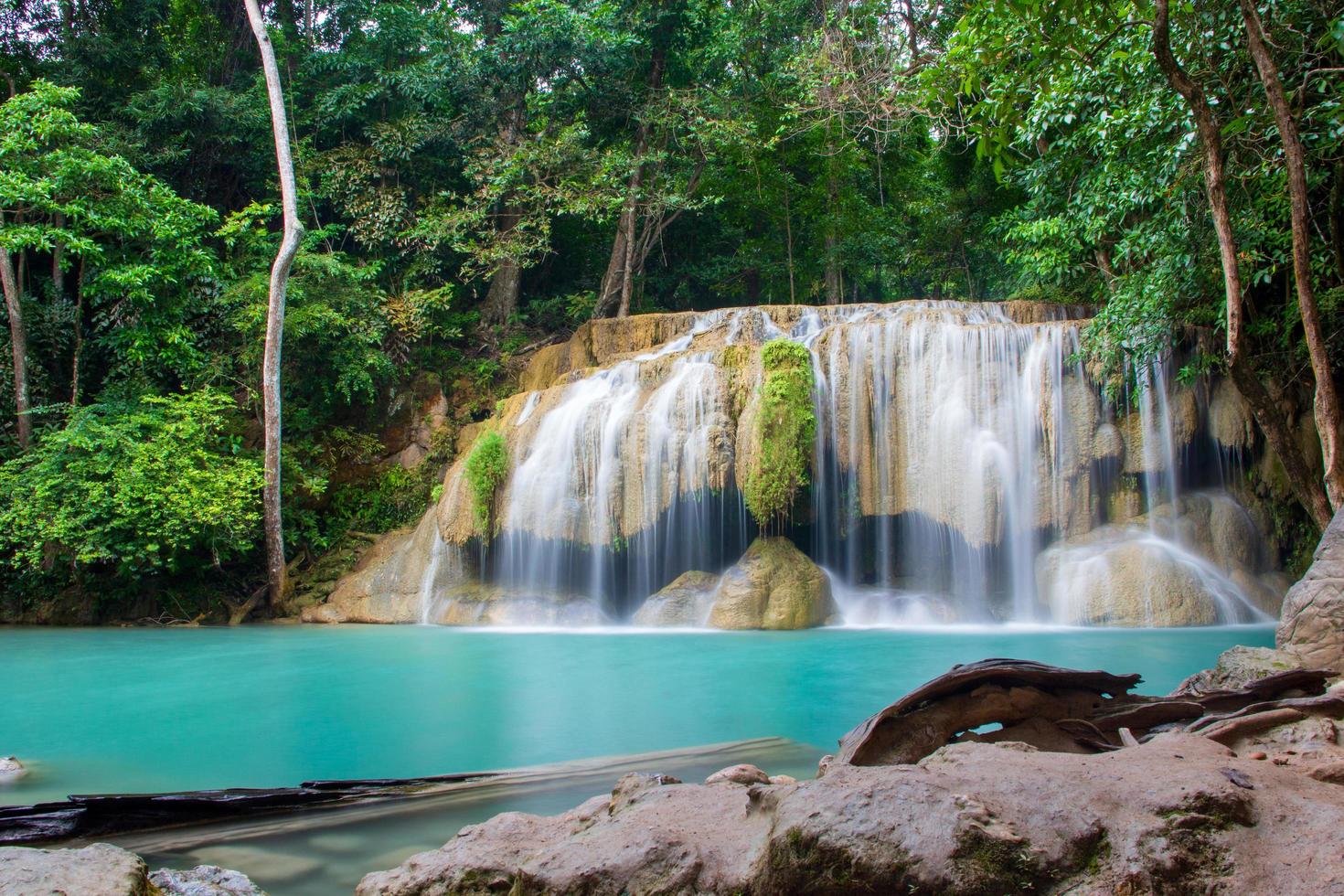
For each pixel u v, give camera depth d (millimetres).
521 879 2852
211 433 16984
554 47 20719
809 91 16297
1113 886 2244
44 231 16672
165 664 10523
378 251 21656
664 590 13773
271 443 16375
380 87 21750
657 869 2676
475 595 14773
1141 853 2281
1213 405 13344
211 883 3270
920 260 28547
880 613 13375
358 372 18391
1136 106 10539
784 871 2432
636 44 21188
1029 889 2277
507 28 20891
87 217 16938
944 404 13820
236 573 17078
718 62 22266
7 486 15133
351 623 15391
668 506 13766
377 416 19484
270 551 16281
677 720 6812
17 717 7422
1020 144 14562
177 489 14891
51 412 17500
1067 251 15281
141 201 17203
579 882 2715
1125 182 11742
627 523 13953
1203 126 6867
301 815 4371
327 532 17938
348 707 7629
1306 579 5465
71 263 19000
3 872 2564
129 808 4172
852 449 14039
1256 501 13469
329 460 18531
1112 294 13266
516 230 21219
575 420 14578
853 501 14023
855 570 14078
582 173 21406
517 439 15148
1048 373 13453
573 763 5398
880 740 4094
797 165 25219
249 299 18266
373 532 18109
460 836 3441
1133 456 13188
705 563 14180
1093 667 8664
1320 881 2135
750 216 26172
